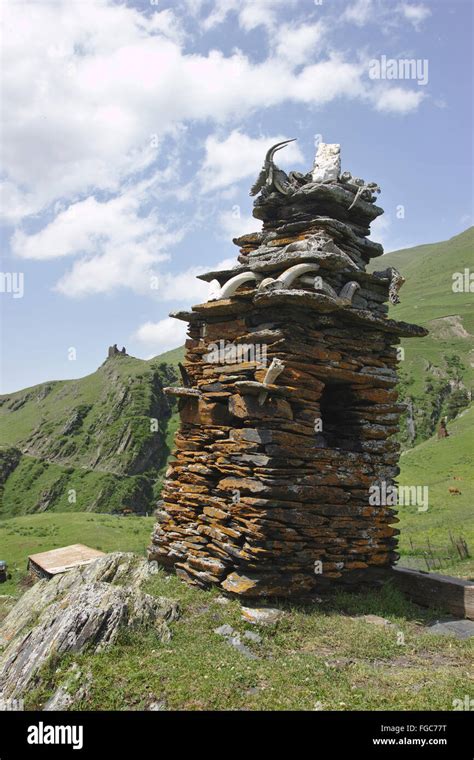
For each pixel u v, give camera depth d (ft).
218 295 41.93
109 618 30.60
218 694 25.45
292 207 44.09
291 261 39.32
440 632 35.12
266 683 26.76
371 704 25.12
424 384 290.56
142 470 358.02
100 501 322.75
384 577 42.16
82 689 25.80
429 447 171.01
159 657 28.91
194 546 40.70
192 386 45.27
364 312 40.55
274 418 36.81
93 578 43.21
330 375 39.63
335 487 39.47
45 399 518.78
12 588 78.59
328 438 42.16
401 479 143.64
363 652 31.12
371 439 42.27
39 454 397.60
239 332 41.16
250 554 35.81
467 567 63.00
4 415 523.29
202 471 41.45
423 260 641.40
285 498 36.63
